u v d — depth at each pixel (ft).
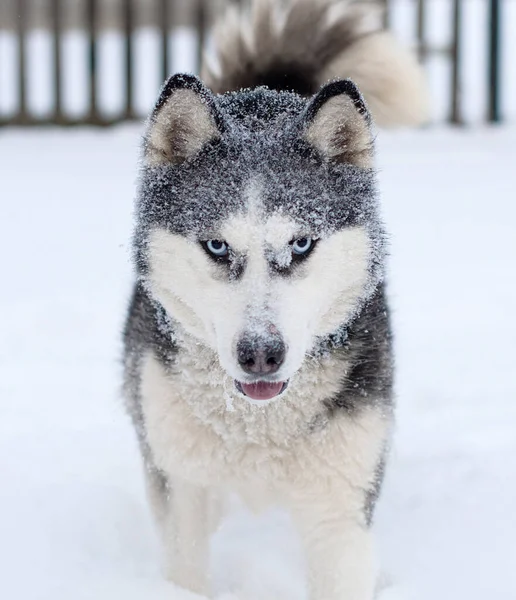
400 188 32.48
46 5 39.73
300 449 10.37
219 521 12.36
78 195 31.07
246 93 12.28
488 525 12.42
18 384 17.17
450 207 30.07
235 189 10.03
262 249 9.81
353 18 15.08
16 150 37.11
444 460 14.39
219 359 9.81
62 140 38.60
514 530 12.26
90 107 39.88
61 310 20.80
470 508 12.90
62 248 25.45
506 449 14.70
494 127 42.37
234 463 10.64
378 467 10.62
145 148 10.78
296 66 14.66
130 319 12.11
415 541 12.15
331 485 10.45
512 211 29.68
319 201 10.11
